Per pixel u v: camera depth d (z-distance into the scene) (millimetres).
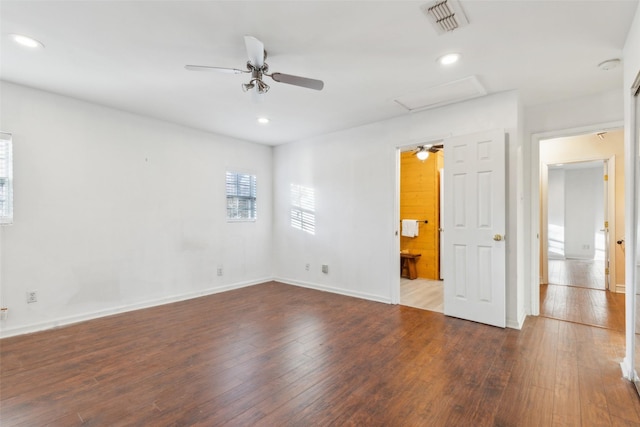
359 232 4559
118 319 3609
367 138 4457
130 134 3943
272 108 3785
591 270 6898
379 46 2412
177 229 4406
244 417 1864
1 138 3051
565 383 2211
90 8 1955
